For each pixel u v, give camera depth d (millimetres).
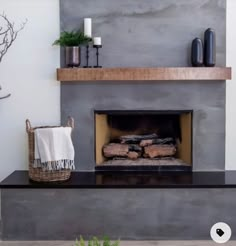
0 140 3215
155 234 2783
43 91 3174
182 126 3379
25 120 3189
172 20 3125
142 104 3166
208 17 3119
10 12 3127
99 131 3318
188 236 2783
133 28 3133
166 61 3143
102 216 2775
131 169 3230
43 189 2754
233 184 2734
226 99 3168
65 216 2775
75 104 3176
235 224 2771
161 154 3408
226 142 3199
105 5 3121
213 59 3035
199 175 3043
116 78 2992
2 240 2781
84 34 3029
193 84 3148
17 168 3229
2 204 2768
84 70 2994
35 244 2717
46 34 3139
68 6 3127
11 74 3162
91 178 2951
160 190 2754
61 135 2857
